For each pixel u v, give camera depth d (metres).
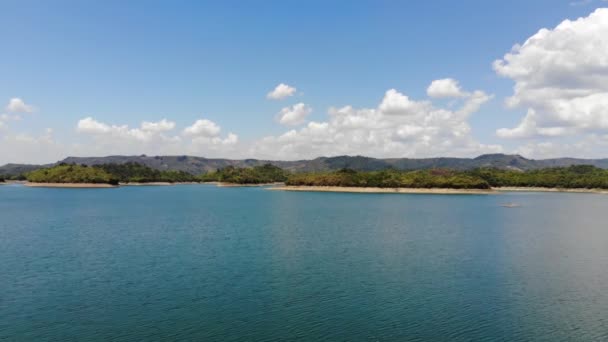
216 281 51.69
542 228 101.75
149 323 38.66
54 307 42.72
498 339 35.66
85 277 53.44
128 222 111.94
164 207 162.00
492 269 58.28
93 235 88.19
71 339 35.41
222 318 39.81
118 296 46.03
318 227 101.81
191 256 66.19
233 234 89.88
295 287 49.28
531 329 37.66
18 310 41.91
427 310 42.03
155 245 76.12
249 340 35.19
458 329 37.59
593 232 95.12
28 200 198.38
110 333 36.56
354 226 104.19
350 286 49.78
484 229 99.38
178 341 35.03
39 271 56.50
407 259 64.31
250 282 51.34
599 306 43.50
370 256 66.50
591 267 59.69
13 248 72.94
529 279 53.28
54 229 97.69
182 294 46.66
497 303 44.25
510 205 175.12
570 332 37.09
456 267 59.31
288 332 36.75
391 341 35.09
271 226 104.06
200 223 110.00
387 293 47.28
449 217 126.44
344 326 38.03
